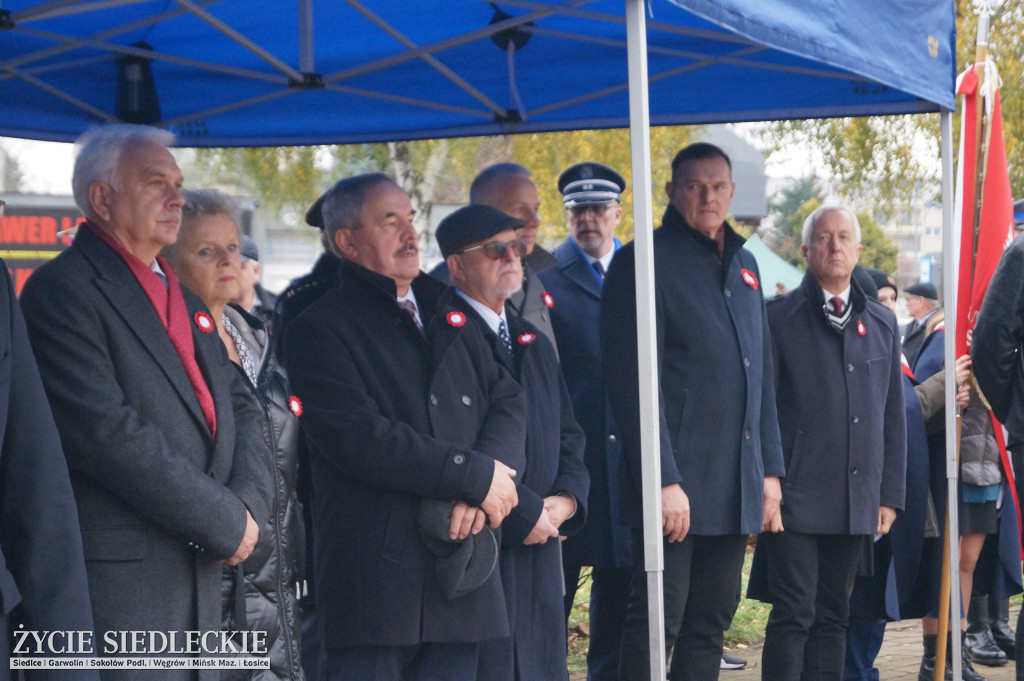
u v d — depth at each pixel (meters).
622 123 4.98
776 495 3.94
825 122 13.36
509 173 4.26
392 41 4.47
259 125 5.01
